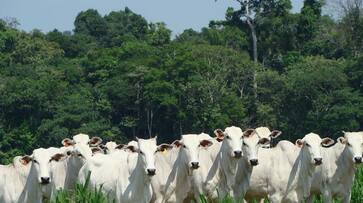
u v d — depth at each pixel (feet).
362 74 207.51
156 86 203.92
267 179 72.64
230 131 69.41
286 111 208.03
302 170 71.26
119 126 211.20
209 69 210.38
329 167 73.77
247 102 209.15
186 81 205.77
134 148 66.08
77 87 221.05
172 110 203.82
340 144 73.92
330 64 217.15
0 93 206.80
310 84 203.51
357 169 79.51
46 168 65.46
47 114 209.05
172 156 69.36
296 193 71.41
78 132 202.39
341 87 204.13
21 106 206.80
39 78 226.99
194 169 68.23
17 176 67.05
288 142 72.79
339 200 73.72
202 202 65.82
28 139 205.57
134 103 208.54
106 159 72.02
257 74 212.23
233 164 69.21
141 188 64.18
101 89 212.43
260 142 70.44
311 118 202.80
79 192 65.16
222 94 204.64
